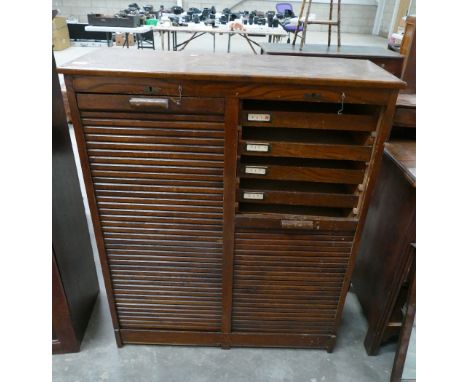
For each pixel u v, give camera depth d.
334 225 1.35
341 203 1.32
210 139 1.19
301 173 1.27
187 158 1.23
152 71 1.09
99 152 1.23
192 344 1.66
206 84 1.11
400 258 1.43
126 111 1.16
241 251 1.42
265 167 1.26
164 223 1.36
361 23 9.37
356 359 1.64
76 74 1.09
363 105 1.29
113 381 1.51
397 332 1.58
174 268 1.46
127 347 1.66
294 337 1.63
